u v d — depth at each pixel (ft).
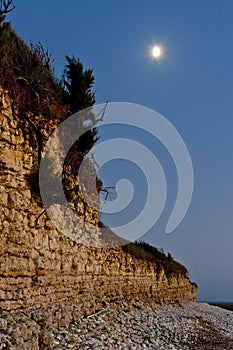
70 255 49.57
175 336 60.80
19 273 37.35
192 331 69.56
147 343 50.55
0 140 37.70
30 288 38.96
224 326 91.40
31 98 44.65
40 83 47.47
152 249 110.63
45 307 41.24
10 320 33.14
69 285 48.16
